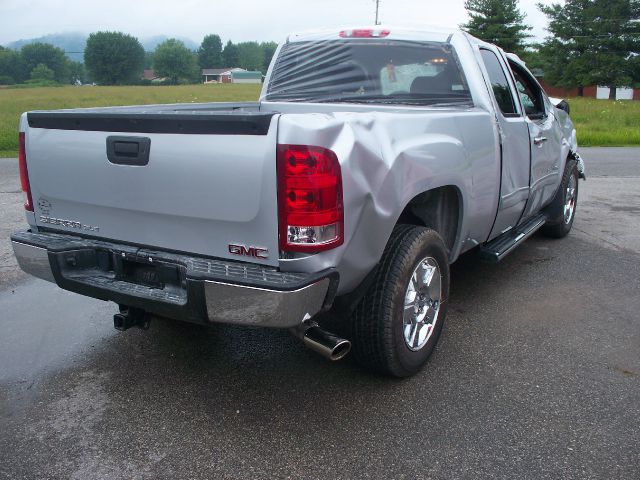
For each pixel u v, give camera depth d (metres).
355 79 4.72
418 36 4.45
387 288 3.09
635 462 2.70
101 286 3.06
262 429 2.96
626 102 46.28
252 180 2.61
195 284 2.67
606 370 3.55
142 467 2.69
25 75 150.00
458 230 3.77
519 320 4.30
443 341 3.95
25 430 2.97
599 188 10.01
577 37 63.16
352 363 3.65
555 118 5.76
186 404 3.20
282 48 5.21
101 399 3.26
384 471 2.64
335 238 2.65
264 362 3.67
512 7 62.28
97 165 3.07
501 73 4.67
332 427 2.98
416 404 3.18
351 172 2.66
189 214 2.83
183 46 146.62
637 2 60.97
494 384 3.39
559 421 3.02
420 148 3.13
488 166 3.96
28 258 3.30
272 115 2.54
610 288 4.98
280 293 2.52
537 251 6.10
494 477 2.60
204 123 2.68
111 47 136.25
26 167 3.40
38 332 4.11
